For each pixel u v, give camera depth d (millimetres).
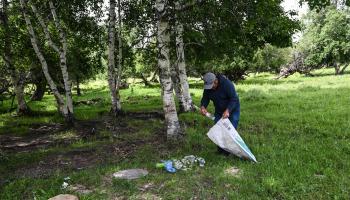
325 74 52906
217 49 15023
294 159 7680
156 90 37719
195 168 7535
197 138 10273
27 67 21250
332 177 6574
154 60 18750
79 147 10539
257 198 5930
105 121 15086
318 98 19250
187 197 6125
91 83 70625
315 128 11117
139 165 8055
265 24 10859
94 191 6582
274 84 36438
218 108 8539
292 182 6418
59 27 14742
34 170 8305
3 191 6863
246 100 20906
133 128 13219
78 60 19469
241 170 7207
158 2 9891
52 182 7098
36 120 17875
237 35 12828
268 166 7250
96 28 17234
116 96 16500
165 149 9305
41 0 15695
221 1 10109
